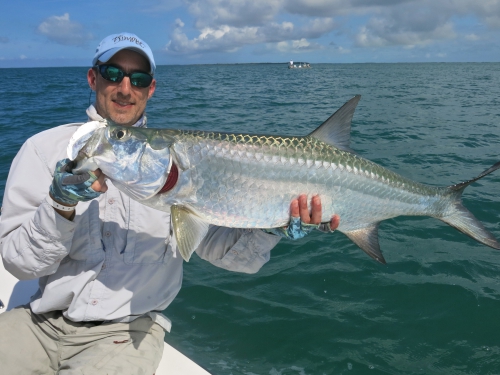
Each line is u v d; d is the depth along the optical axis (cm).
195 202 280
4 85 4456
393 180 337
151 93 333
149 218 285
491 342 436
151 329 287
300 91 3581
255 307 487
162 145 267
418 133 1480
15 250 250
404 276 551
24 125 1597
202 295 507
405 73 8550
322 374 395
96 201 278
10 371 263
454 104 2486
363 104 2492
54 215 237
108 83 302
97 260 273
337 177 308
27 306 295
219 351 421
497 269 571
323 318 468
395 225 706
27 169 273
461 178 931
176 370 301
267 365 404
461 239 657
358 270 564
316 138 311
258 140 291
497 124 1702
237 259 320
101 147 254
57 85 4447
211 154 278
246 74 8450
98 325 274
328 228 318
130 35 304
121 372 249
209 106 2359
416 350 427
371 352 422
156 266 286
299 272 561
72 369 246
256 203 289
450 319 470
